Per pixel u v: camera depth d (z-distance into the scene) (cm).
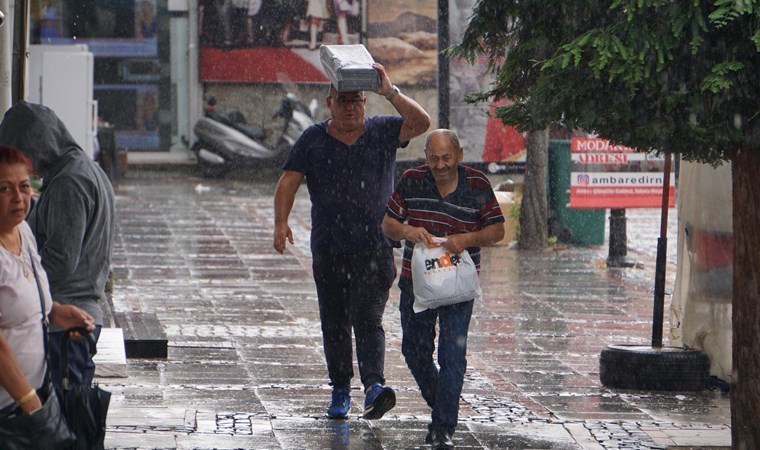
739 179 2127
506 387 2936
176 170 9338
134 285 4469
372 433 2378
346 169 2403
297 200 7581
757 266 2125
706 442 2402
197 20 9325
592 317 4069
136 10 9494
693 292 3073
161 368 2989
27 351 1482
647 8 1831
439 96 7656
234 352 3253
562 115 2052
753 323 2138
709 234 3042
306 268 5031
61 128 1820
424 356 2333
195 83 9362
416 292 2219
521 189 6059
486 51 2247
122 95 9538
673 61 1884
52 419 1452
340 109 2380
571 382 3019
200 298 4216
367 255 2422
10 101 2928
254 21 9200
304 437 2323
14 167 1476
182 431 2314
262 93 9225
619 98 1925
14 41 2920
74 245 1764
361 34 8781
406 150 8269
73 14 9475
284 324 3741
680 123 1952
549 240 6006
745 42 1836
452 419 2219
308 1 9019
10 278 1473
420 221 2256
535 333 3734
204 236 5900
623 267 5353
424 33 8512
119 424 2336
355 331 2436
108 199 1856
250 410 2550
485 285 4750
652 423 2572
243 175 8912
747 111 1927
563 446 2341
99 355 2850
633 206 5369
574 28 1941
